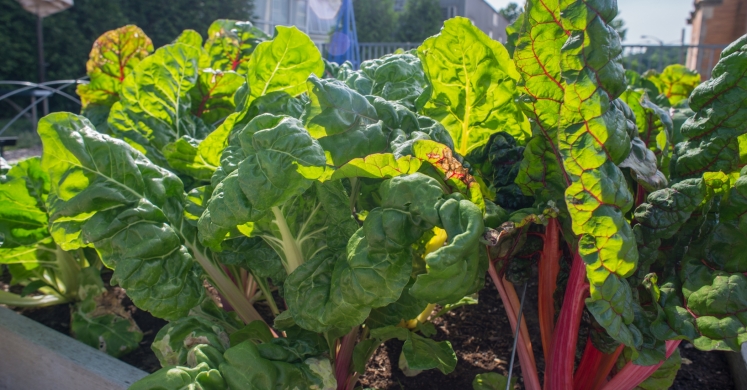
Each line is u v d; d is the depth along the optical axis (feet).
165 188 5.19
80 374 6.04
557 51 3.97
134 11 48.42
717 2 55.47
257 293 7.60
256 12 56.18
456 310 7.36
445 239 4.91
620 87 3.75
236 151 4.87
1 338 6.79
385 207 3.95
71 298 7.92
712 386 5.85
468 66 5.21
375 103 4.79
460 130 5.66
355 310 4.11
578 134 3.67
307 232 5.04
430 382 5.82
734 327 3.70
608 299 3.79
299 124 4.14
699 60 34.14
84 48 43.47
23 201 6.10
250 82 6.11
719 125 4.65
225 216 4.03
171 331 4.91
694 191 4.15
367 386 5.75
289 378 4.41
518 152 5.39
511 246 4.73
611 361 4.84
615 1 3.75
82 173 4.84
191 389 3.92
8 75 40.57
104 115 9.20
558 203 4.50
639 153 4.38
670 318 4.04
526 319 7.25
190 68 7.14
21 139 29.68
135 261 4.54
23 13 39.91
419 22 96.07
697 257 4.18
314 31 36.88
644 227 4.29
